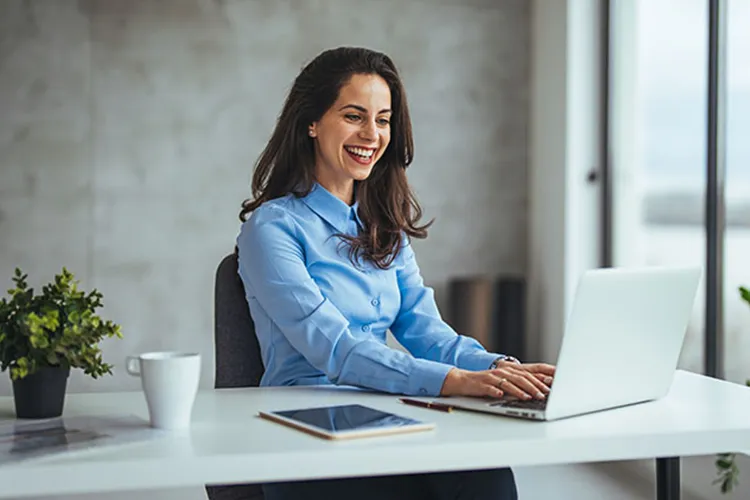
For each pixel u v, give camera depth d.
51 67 4.62
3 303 1.54
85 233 4.70
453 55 4.96
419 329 2.07
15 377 1.44
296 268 1.88
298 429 1.34
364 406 1.48
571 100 4.57
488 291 4.73
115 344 4.72
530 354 4.93
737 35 3.46
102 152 4.69
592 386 1.46
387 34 4.89
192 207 4.77
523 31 5.01
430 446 1.24
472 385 1.61
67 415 1.49
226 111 4.77
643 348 1.54
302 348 1.82
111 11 4.66
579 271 4.61
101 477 1.16
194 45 4.74
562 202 4.63
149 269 4.75
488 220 5.02
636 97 4.25
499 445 1.27
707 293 3.60
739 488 3.01
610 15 4.50
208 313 4.80
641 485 3.56
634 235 4.29
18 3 4.59
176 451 1.21
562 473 3.72
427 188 4.96
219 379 2.00
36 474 1.14
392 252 2.06
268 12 4.79
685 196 3.81
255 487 1.75
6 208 4.62
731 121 3.50
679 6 3.85
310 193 2.04
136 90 4.70
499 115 5.01
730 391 1.70
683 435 1.35
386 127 2.04
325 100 2.01
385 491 1.67
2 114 4.60
